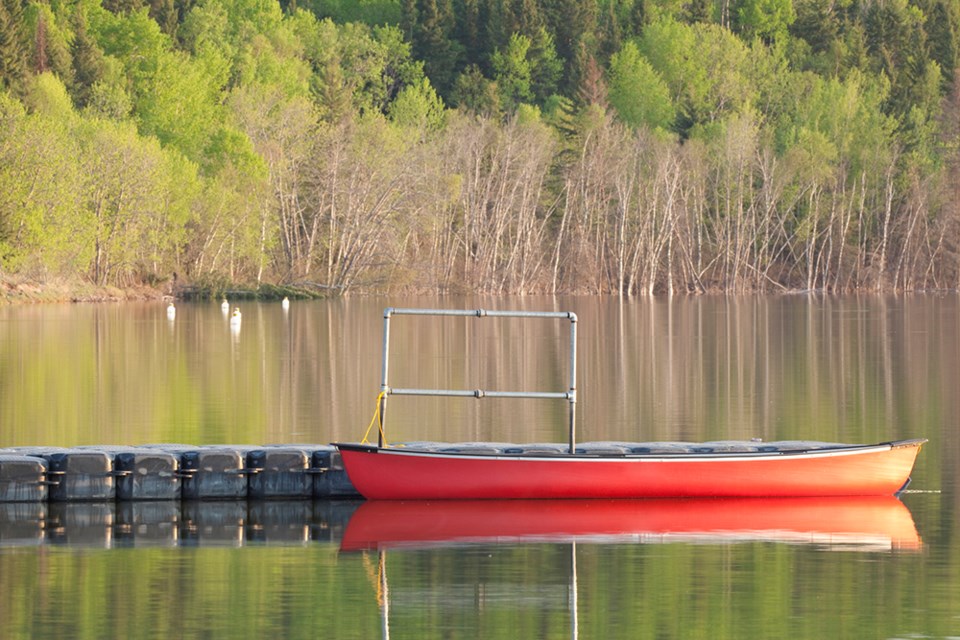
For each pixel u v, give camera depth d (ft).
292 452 183.52
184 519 171.73
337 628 124.36
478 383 331.36
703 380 338.13
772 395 305.32
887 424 257.14
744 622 126.52
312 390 309.01
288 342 452.35
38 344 431.84
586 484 179.42
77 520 171.01
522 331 530.68
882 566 147.33
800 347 442.91
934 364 376.48
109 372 344.08
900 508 178.40
